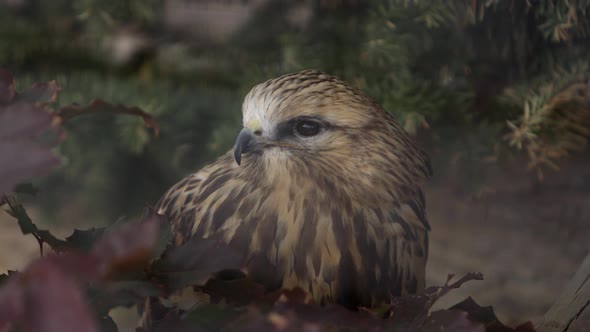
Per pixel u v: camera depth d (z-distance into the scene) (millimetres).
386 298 4102
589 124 4293
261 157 4113
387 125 4129
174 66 7121
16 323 2398
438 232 6906
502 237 6824
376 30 4355
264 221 4094
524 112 4309
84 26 7008
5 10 6957
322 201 4098
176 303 3947
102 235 3896
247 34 5676
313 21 4492
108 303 3207
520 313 5586
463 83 4340
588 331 4023
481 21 4254
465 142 4352
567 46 4254
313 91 4121
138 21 6309
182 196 4141
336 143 4109
